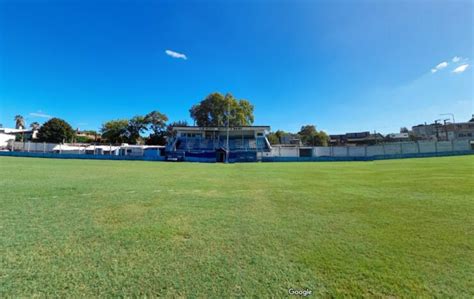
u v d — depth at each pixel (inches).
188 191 306.3
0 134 2282.2
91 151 2009.1
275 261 114.2
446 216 184.4
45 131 2348.7
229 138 1902.1
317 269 106.7
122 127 2667.3
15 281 95.1
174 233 151.6
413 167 663.8
